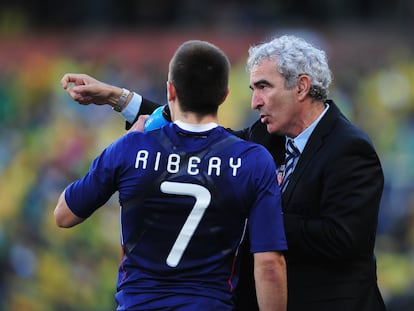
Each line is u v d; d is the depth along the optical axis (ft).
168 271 37.14
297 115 43.27
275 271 37.65
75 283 134.10
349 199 42.01
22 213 137.90
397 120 137.69
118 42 159.63
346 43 154.61
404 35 161.99
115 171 38.17
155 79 148.05
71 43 160.45
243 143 38.24
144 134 38.60
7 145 141.69
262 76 43.11
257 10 188.55
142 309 37.06
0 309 136.87
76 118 140.36
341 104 139.64
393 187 132.98
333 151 42.52
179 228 37.29
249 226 37.93
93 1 202.59
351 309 42.78
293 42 43.16
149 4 199.31
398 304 128.77
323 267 42.98
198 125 38.27
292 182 43.11
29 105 144.36
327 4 194.49
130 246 37.86
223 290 37.45
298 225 42.22
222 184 37.37
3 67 148.97
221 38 166.09
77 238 134.21
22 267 136.77
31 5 206.69
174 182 37.45
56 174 138.72
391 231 131.44
